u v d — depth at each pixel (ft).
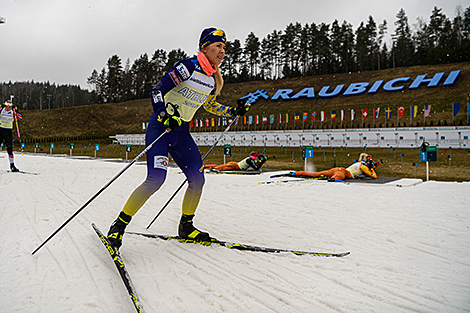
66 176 28.12
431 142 78.43
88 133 173.06
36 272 7.26
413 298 5.93
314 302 5.82
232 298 5.98
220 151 82.64
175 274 7.13
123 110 198.90
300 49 201.77
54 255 8.33
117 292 6.30
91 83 264.11
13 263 7.76
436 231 10.62
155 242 9.45
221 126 140.36
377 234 10.36
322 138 95.40
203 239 9.32
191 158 9.50
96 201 16.22
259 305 5.73
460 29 181.78
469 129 75.15
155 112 8.36
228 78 222.89
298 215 13.34
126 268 7.45
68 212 13.57
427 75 135.85
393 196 18.01
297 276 6.98
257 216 13.21
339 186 22.45
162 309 5.61
